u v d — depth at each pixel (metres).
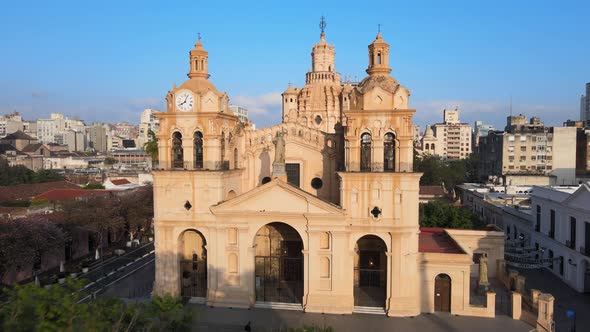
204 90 49.38
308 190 54.97
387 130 46.59
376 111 46.47
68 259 70.69
